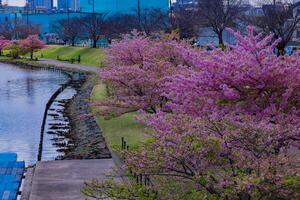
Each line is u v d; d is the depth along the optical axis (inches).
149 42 996.6
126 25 3147.1
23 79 2306.8
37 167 617.0
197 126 304.3
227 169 288.8
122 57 938.1
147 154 297.7
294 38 2409.0
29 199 491.5
